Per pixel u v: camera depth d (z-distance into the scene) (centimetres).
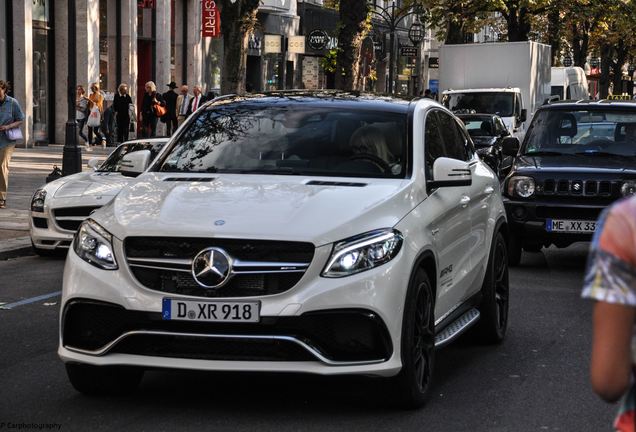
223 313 583
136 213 625
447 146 796
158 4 3662
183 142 739
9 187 2009
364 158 700
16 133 1714
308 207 616
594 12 4397
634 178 1233
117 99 3184
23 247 1345
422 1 4019
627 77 8000
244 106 764
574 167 1255
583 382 716
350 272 587
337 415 615
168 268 596
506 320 873
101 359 600
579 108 1374
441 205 701
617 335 266
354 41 2709
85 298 606
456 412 630
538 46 3378
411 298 611
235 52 2175
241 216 607
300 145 714
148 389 673
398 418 612
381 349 593
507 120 3109
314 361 586
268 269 588
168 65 3709
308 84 4641
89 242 621
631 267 266
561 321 948
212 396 656
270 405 636
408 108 752
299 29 4531
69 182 1347
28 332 866
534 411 637
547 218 1255
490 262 829
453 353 810
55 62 3127
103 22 3316
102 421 598
